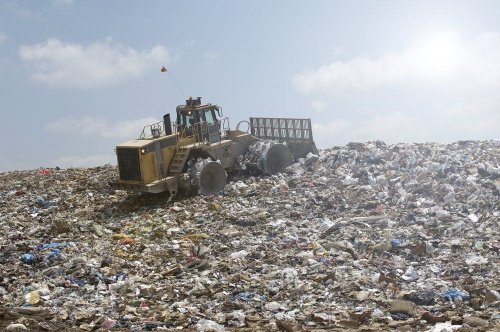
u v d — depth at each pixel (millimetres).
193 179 18906
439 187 17453
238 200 18422
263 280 11734
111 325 9578
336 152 22109
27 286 11547
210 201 18547
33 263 13172
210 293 11125
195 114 19859
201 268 12609
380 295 10664
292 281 11555
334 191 18500
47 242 15289
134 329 9320
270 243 14258
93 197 20625
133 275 12406
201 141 19859
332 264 12648
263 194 18906
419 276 11719
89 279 12070
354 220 15570
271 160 21078
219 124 20562
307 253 13133
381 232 14609
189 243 14484
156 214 17516
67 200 20312
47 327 9328
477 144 22609
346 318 9508
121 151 18625
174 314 10023
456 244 13344
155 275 12375
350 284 11180
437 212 15516
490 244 13102
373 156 21422
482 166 18656
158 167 18703
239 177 21125
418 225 15016
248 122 21734
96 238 15531
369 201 17203
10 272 12492
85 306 10531
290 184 19797
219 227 15766
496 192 16734
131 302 10719
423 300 10289
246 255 13445
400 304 9922
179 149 19219
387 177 19281
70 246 14398
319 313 9750
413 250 13125
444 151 21406
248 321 9680
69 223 17203
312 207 17281
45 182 23484
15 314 9836
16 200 20734
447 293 10531
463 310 9781
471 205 16000
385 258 12977
